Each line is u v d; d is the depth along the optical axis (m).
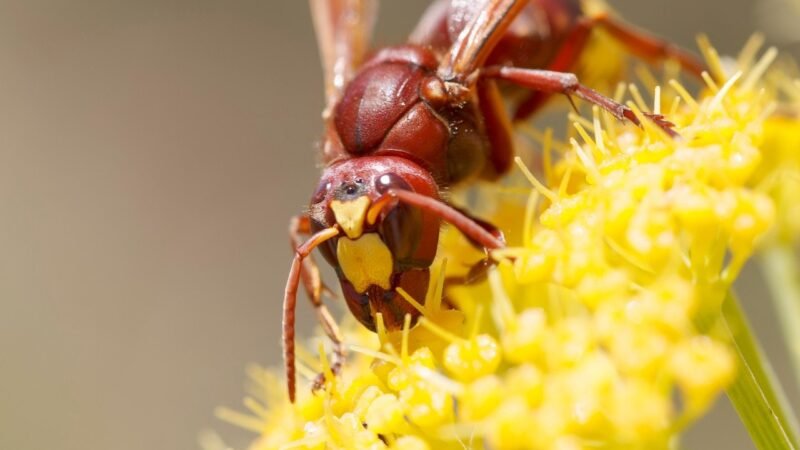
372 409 0.12
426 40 0.14
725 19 0.26
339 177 0.12
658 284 0.12
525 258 0.12
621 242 0.12
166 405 0.26
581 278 0.12
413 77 0.13
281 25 0.29
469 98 0.13
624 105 0.13
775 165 0.14
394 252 0.12
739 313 0.12
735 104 0.13
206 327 0.26
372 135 0.13
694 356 0.11
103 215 0.28
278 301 0.27
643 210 0.12
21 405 0.25
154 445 0.25
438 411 0.12
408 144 0.13
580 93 0.13
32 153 0.29
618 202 0.12
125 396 0.26
